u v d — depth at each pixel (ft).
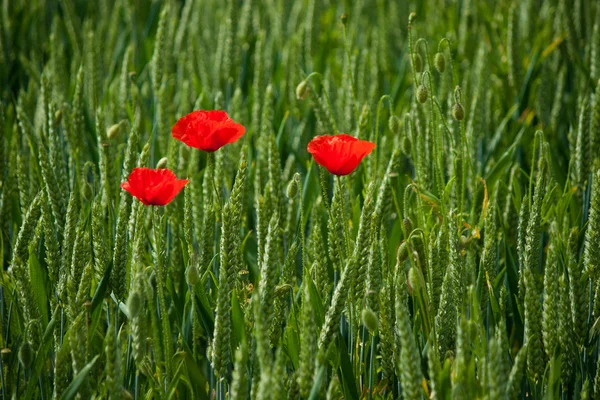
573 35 9.03
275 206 7.40
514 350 7.14
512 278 7.11
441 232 6.80
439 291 6.74
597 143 7.73
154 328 6.49
